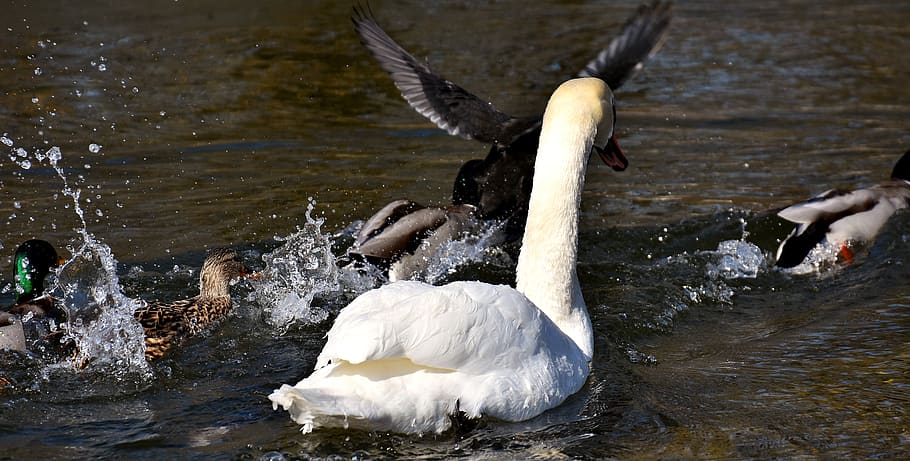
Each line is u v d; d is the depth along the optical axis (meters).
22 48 21.62
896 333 10.06
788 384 8.85
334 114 18.09
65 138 16.23
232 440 7.67
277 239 12.51
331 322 10.41
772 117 18.19
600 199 14.32
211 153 15.84
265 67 21.09
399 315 7.13
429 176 14.93
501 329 7.60
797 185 14.80
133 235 12.62
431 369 7.38
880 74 21.11
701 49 23.44
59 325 9.71
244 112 18.02
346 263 11.70
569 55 22.36
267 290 11.15
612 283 11.51
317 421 7.19
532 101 18.59
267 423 7.96
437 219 12.00
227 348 9.66
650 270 11.92
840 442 7.71
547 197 8.90
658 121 17.94
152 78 19.94
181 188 14.30
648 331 10.23
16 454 7.43
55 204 13.54
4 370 8.82
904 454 7.51
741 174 15.31
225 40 23.23
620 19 26.36
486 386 7.47
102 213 13.29
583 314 9.02
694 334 10.27
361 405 7.02
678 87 20.20
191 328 10.00
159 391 8.62
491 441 7.60
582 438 7.71
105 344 9.20
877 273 12.02
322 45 23.12
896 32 25.06
